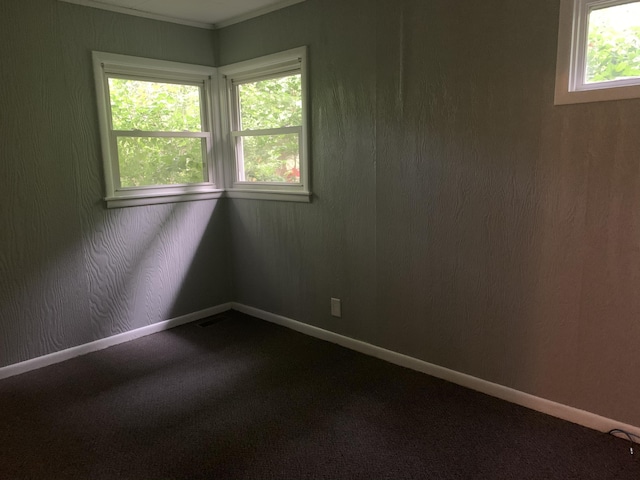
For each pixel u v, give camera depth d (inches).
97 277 127.9
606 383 86.1
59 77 115.7
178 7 126.0
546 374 93.0
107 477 77.8
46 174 116.0
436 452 82.4
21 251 113.9
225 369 116.3
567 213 86.0
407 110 104.7
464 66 94.7
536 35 84.9
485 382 101.8
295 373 113.4
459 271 102.1
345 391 104.2
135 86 131.5
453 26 95.0
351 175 118.1
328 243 127.0
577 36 81.7
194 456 82.7
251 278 152.6
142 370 116.6
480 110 93.7
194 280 150.5
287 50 125.8
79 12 117.6
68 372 116.0
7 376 113.9
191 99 144.6
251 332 140.6
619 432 85.4
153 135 135.6
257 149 143.8
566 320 89.1
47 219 117.3
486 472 77.2
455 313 104.3
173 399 102.2
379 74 108.3
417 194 106.2
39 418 95.4
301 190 132.0
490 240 96.4
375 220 115.1
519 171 90.5
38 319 118.2
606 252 82.9
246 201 147.6
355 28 111.0
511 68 88.7
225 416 95.1
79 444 86.7
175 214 142.7
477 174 96.2
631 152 78.2
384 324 118.4
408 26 101.7
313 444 85.4
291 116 132.0
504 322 97.2
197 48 142.2
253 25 133.6
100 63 121.9
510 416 93.0
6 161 109.4
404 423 91.4
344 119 117.0
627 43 78.5
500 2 88.4
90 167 123.4
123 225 131.5
